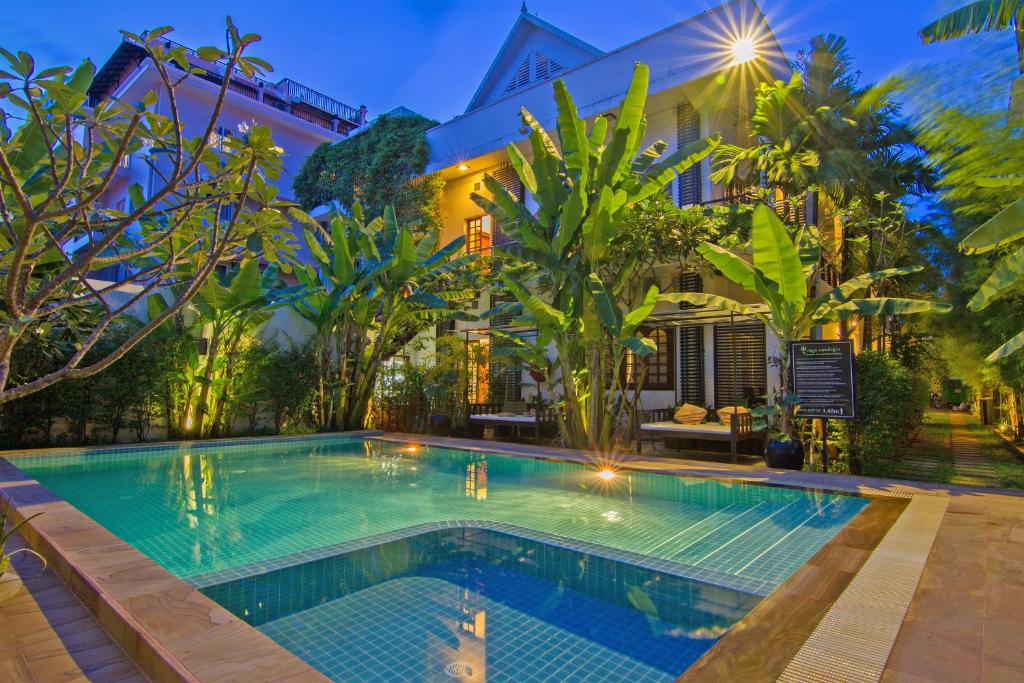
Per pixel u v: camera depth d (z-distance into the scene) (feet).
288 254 12.33
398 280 36.73
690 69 38.11
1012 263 17.26
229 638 7.29
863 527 14.07
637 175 28.17
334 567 12.47
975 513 14.99
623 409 29.68
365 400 39.17
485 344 45.50
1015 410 42.19
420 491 20.85
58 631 8.21
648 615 10.00
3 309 17.24
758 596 10.68
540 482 22.52
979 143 19.26
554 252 27.48
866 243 39.17
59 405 27.40
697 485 21.07
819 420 25.54
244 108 69.10
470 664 8.35
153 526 15.83
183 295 9.68
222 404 33.24
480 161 50.26
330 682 6.24
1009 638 7.55
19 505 14.85
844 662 6.90
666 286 39.58
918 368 50.93
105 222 11.75
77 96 8.80
